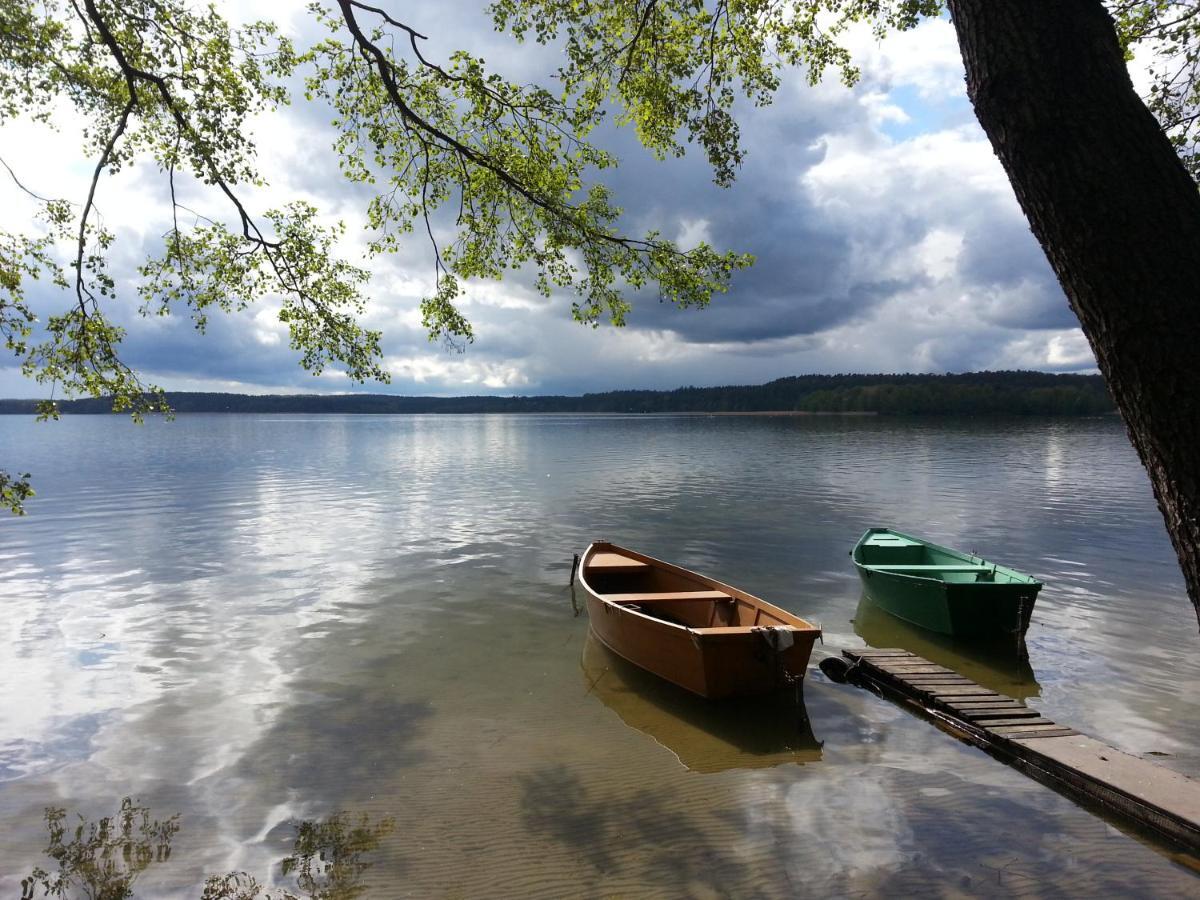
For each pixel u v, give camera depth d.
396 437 79.00
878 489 27.53
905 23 6.31
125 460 43.28
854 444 55.75
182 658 9.62
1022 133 2.28
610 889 4.88
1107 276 2.12
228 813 5.88
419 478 33.12
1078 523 19.81
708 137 6.66
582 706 8.12
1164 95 5.11
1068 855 5.29
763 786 6.32
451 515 21.98
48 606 12.16
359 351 8.38
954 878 5.01
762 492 26.95
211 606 12.15
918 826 5.68
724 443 59.34
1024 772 6.59
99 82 7.50
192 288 8.10
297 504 24.48
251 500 25.50
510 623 11.24
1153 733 7.32
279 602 12.40
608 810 5.92
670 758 6.86
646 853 5.30
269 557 16.09
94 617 11.51
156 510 23.06
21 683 8.74
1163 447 2.07
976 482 29.58
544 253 7.54
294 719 7.73
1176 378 2.01
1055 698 8.25
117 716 7.79
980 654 9.73
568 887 4.89
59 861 5.23
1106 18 2.28
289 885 4.95
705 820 5.75
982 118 2.44
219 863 5.20
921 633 10.65
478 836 5.52
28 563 15.52
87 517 21.62
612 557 12.88
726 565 15.08
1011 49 2.30
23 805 6.02
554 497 26.05
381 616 11.59
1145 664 9.28
